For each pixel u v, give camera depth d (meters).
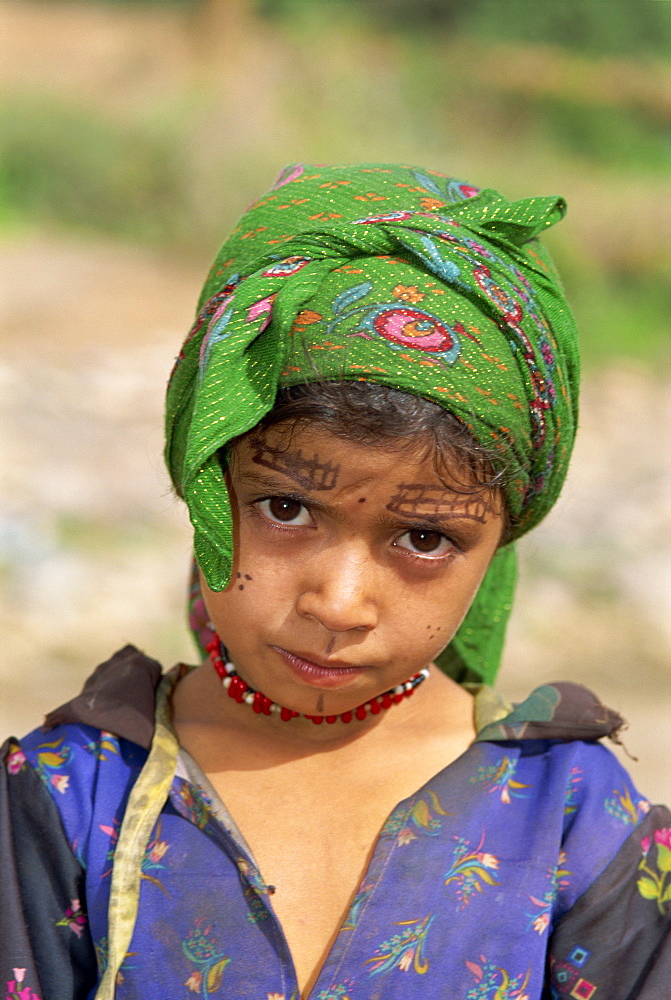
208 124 14.85
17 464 7.04
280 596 1.44
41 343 9.60
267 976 1.49
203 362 1.46
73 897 1.57
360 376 1.40
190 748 1.63
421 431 1.38
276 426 1.41
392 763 1.61
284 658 1.46
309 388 1.40
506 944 1.51
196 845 1.55
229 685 1.60
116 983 1.50
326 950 1.51
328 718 1.59
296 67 17.75
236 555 1.46
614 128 19.03
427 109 18.12
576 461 8.09
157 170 14.24
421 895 1.51
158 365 9.27
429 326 1.44
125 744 1.65
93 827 1.58
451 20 22.92
